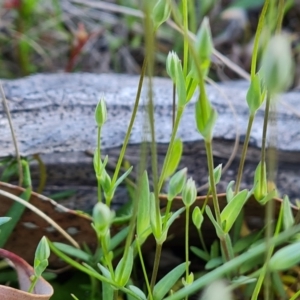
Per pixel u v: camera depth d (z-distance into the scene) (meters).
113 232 0.36
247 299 0.34
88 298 0.35
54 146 0.38
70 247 0.35
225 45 0.58
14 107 0.39
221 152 0.39
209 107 0.27
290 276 0.36
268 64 0.25
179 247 0.38
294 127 0.40
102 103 0.31
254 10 0.62
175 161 0.32
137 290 0.31
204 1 0.56
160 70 0.54
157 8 0.29
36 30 0.55
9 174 0.37
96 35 0.55
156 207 0.29
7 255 0.33
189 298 0.36
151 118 0.27
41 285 0.32
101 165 0.32
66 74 0.42
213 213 0.35
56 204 0.35
